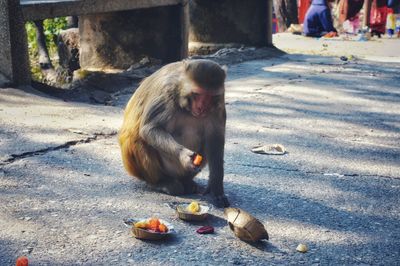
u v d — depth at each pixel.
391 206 5.54
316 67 14.20
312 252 4.50
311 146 7.45
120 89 11.05
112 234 4.61
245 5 16.25
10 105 8.36
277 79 12.30
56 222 4.77
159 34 13.63
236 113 9.09
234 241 4.61
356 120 9.00
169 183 5.59
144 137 5.29
